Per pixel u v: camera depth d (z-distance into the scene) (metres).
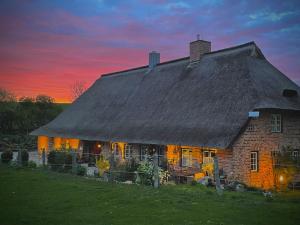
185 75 30.25
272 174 21.78
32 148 48.44
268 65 26.52
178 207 12.55
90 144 34.88
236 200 13.87
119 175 20.50
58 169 24.23
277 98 22.66
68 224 10.73
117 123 30.67
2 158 29.11
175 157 24.70
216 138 20.59
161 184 18.31
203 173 21.22
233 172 20.17
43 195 15.05
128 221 10.91
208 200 13.73
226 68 26.62
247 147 20.89
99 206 12.97
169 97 28.80
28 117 56.00
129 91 35.16
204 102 24.75
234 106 22.12
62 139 37.31
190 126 23.41
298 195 16.39
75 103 41.72
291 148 22.69
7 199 14.31
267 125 22.05
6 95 69.56
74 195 14.91
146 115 28.67
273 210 12.09
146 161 20.59
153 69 35.62
